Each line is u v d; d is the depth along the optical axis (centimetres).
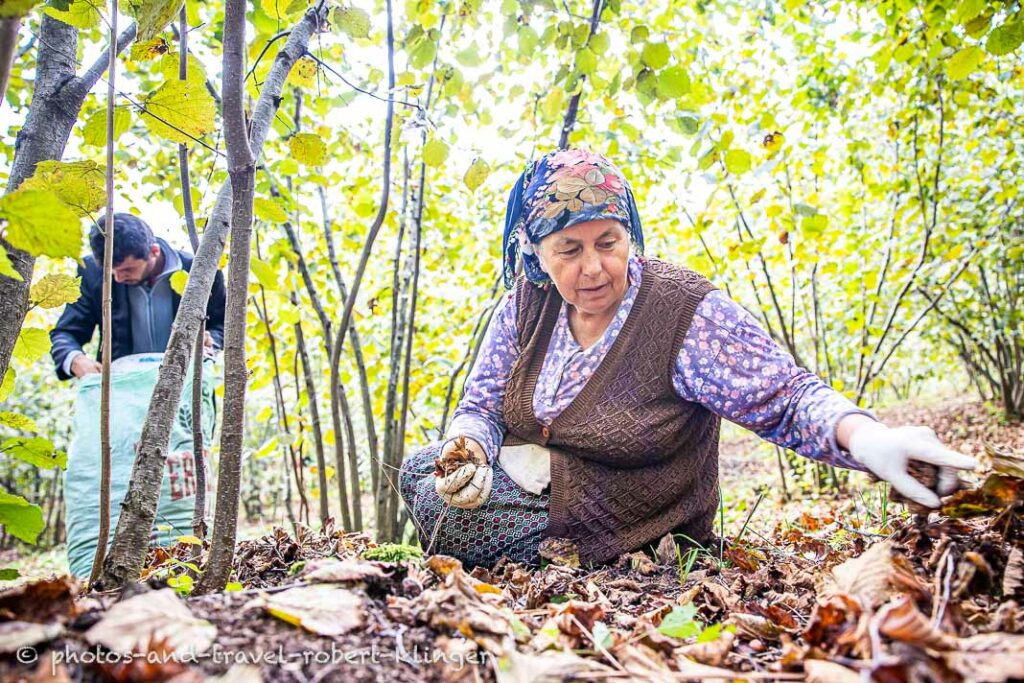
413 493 195
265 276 150
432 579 120
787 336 412
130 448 222
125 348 258
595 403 177
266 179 260
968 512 118
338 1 144
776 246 412
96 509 217
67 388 771
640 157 312
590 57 217
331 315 352
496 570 179
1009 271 577
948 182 438
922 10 280
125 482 219
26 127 127
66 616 85
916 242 475
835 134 436
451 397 347
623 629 114
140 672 75
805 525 285
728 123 344
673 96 211
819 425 145
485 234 376
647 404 176
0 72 88
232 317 112
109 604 92
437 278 406
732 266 441
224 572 111
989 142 438
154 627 82
